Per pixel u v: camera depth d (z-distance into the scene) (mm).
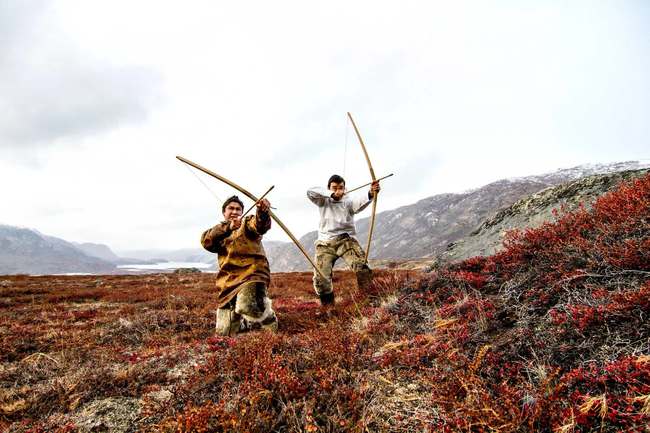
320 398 2697
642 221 3939
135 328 6367
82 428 2686
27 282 23297
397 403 2711
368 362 3410
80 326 7223
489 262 5285
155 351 4469
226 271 5574
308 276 18625
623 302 2877
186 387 3070
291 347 3955
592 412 2076
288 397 2746
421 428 2387
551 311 3285
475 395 2400
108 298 12484
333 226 7320
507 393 2365
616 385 2240
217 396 2908
